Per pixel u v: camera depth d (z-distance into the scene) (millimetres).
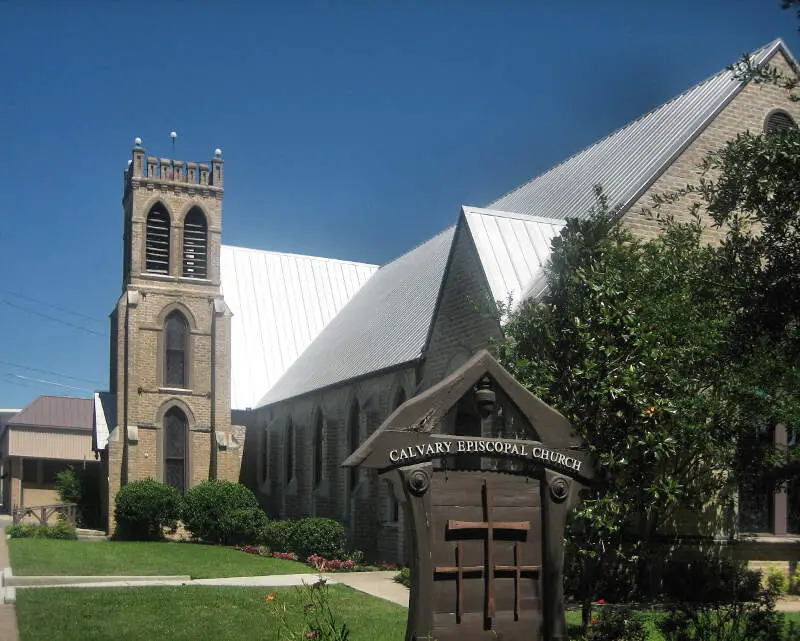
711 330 13680
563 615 11008
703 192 12484
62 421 68938
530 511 11094
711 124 25000
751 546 22125
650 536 18641
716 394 15406
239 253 54312
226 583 23062
